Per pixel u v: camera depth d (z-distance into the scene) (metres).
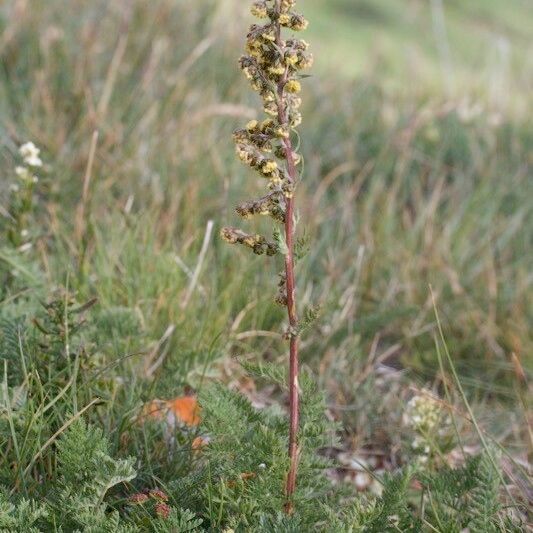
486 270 5.59
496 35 16.03
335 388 4.33
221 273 4.75
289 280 2.65
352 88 8.52
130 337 3.83
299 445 2.79
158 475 3.16
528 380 4.88
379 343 5.00
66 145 5.62
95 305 4.07
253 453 2.79
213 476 2.96
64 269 4.29
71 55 6.88
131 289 4.30
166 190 5.45
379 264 5.44
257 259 4.82
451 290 5.36
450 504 3.04
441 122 7.73
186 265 4.70
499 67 10.82
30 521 2.58
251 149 2.54
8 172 5.15
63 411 3.21
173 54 7.59
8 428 3.07
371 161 6.79
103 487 2.70
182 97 6.74
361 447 4.05
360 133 7.32
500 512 3.14
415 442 3.69
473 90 9.20
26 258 4.04
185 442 3.38
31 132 5.59
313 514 2.79
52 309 3.40
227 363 4.21
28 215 4.49
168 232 4.89
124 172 5.55
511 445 4.16
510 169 7.34
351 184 6.50
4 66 6.59
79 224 4.49
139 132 5.98
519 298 5.40
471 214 6.19
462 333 5.15
